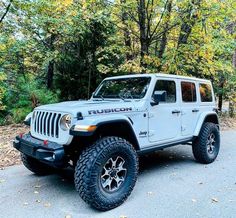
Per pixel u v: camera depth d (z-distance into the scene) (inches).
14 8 309.6
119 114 144.7
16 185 164.7
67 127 133.1
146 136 161.8
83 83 413.1
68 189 159.5
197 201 143.3
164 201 143.2
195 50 319.9
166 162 218.8
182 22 324.5
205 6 299.1
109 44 383.6
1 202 140.9
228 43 327.6
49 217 125.6
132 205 138.5
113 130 148.4
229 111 534.0
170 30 352.5
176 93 188.9
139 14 332.2
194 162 219.0
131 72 333.4
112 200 132.5
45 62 392.2
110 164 136.8
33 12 332.2
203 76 391.5
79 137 134.9
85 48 390.6
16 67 405.4
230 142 302.0
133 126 152.3
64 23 342.6
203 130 208.8
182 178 179.5
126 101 164.9
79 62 402.6
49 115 144.3
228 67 349.4
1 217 125.2
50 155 132.5
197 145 208.7
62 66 412.8
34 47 393.7
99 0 318.0
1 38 330.3
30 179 175.2
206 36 324.2
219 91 498.9
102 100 176.9
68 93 425.7
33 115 158.9
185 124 194.7
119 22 353.7
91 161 126.7
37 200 143.6
